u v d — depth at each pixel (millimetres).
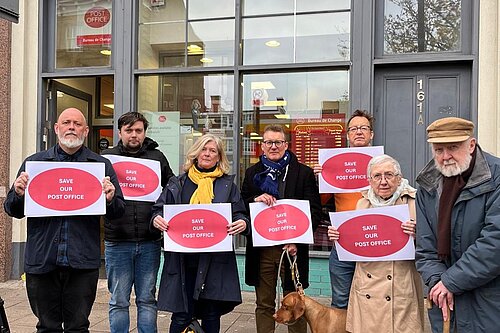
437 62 5727
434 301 2643
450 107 5762
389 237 3162
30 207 3248
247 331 4844
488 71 5492
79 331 3449
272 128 3963
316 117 6176
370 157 3902
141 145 4051
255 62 6387
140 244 3863
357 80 5914
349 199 3938
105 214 3473
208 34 6520
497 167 2562
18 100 6711
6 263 6629
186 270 3566
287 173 3959
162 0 6652
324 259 5965
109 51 6816
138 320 3926
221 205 3484
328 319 3445
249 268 3980
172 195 3639
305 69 6195
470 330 2586
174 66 6605
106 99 8070
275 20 6340
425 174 2820
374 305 3152
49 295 3424
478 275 2467
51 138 7000
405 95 5883
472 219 2562
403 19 5922
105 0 6824
